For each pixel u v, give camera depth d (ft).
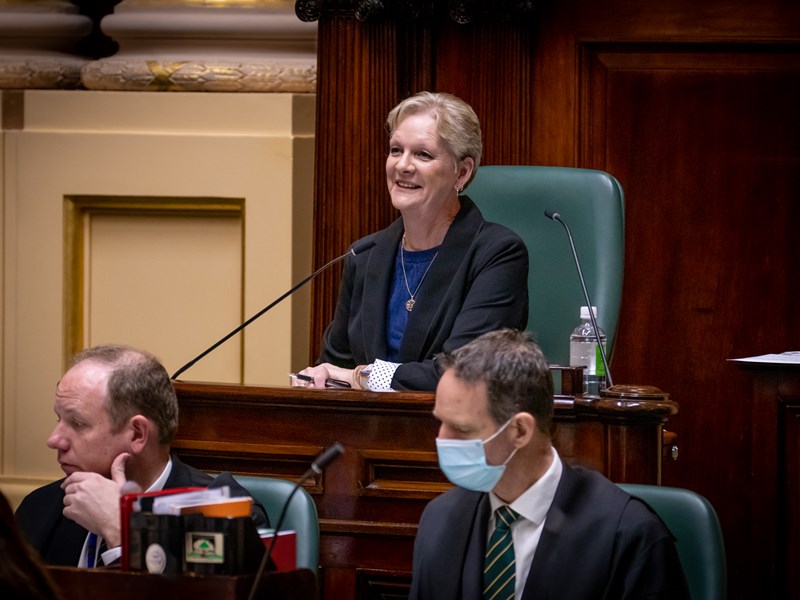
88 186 52.60
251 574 19.99
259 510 25.90
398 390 35.86
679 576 23.52
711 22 48.88
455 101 38.32
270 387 33.37
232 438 33.30
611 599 23.39
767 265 48.80
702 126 49.08
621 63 49.44
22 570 15.88
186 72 52.11
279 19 52.16
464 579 24.70
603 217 42.80
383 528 32.22
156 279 53.31
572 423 32.07
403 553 32.22
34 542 28.19
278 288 51.60
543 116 49.44
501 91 48.93
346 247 48.11
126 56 53.01
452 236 38.11
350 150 48.24
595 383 35.32
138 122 52.44
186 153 51.98
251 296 51.72
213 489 21.21
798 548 35.29
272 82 51.90
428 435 32.19
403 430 32.30
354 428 32.58
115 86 52.65
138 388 27.25
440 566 25.02
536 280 42.78
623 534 23.67
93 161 52.54
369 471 32.50
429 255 38.55
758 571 35.86
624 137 49.34
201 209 52.60
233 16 52.29
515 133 49.06
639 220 49.26
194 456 33.55
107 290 53.52
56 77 53.06
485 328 36.52
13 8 53.21
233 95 51.93
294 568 21.47
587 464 31.78
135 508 20.61
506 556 24.61
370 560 32.37
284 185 51.60
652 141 49.26
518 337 24.59
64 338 53.06
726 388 48.75
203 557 20.04
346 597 32.48
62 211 52.75
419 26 48.96
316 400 32.55
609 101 49.44
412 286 38.58
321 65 48.44
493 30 48.93
